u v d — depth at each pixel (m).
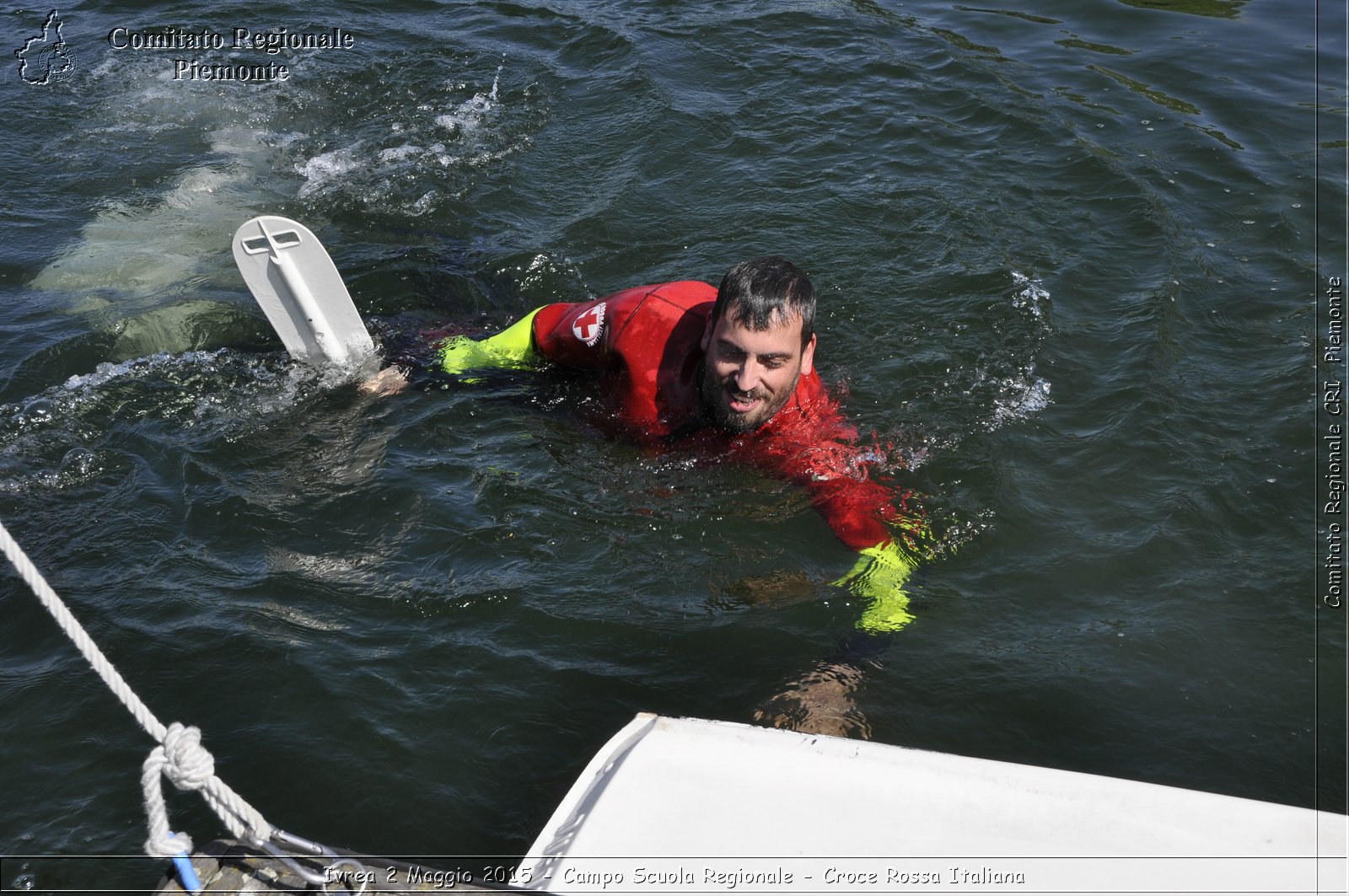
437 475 3.66
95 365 4.19
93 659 1.69
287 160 5.81
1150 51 7.09
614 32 7.10
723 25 7.28
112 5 7.52
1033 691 2.93
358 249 5.04
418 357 4.20
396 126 6.15
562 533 3.43
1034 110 6.25
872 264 4.93
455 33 7.20
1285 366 4.27
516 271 4.91
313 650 3.02
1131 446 3.86
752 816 2.17
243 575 3.28
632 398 3.67
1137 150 5.88
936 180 5.60
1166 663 3.03
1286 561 3.39
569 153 5.91
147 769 1.76
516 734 2.80
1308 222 5.27
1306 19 7.55
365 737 2.78
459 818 2.59
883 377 4.18
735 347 3.27
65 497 3.56
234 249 3.88
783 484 3.57
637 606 3.19
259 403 4.00
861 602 3.20
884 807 2.21
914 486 3.64
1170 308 4.61
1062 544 3.45
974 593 3.26
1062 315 4.58
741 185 5.59
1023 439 3.88
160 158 5.80
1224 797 2.25
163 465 3.70
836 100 6.39
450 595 3.21
